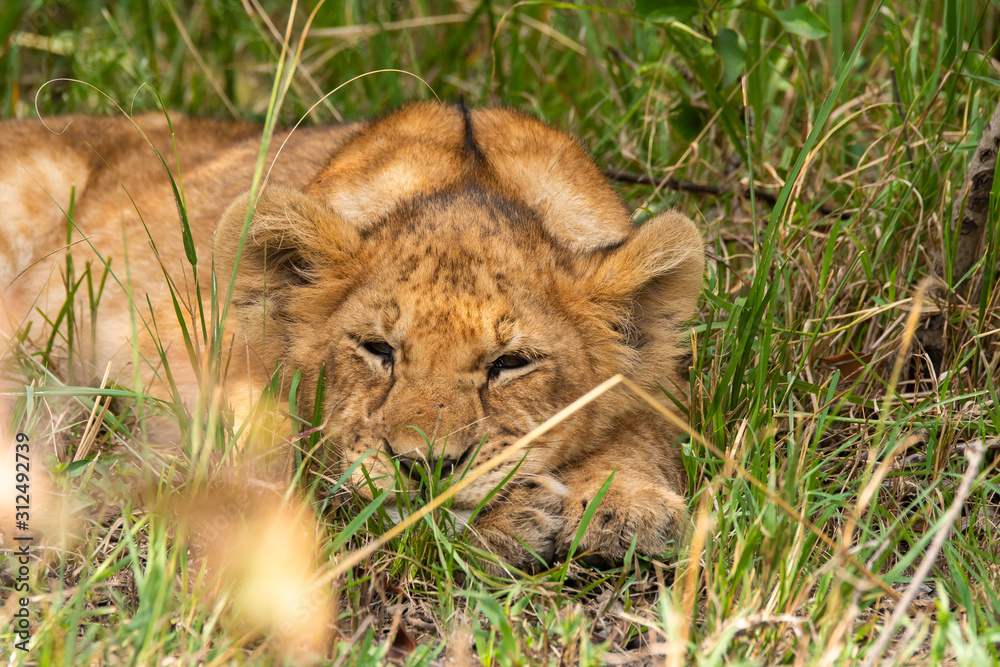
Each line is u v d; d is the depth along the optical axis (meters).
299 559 5.11
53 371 7.56
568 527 5.80
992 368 7.01
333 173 7.34
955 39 8.10
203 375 6.30
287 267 6.67
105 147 8.89
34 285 8.28
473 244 6.14
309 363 6.39
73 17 12.82
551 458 6.10
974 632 4.55
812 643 4.68
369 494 5.71
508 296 5.95
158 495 5.32
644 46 10.73
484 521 5.83
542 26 11.38
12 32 11.62
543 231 6.59
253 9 12.80
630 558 5.41
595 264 6.46
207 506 5.46
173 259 7.89
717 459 6.03
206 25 12.91
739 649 4.67
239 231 6.38
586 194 7.18
